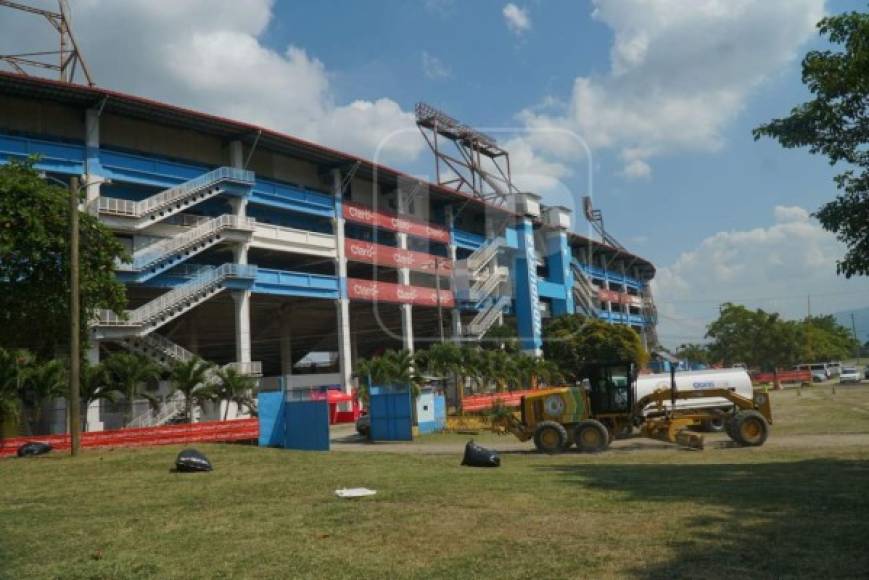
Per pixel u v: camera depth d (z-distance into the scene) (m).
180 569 6.57
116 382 28.41
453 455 21.67
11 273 22.64
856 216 10.38
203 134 41.00
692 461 17.02
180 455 15.98
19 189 22.20
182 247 35.84
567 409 22.11
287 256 46.06
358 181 49.97
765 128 11.16
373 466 16.19
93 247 24.36
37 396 25.48
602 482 11.95
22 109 34.06
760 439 20.73
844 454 16.66
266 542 7.59
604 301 68.38
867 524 7.52
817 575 5.76
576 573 6.02
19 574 6.53
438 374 41.19
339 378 46.94
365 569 6.37
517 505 9.50
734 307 91.38
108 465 17.17
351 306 49.91
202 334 51.62
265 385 46.41
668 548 6.77
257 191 41.59
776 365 89.69
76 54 37.06
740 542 6.92
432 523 8.34
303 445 26.50
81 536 8.20
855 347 138.12
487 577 6.00
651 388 25.50
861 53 8.99
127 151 37.66
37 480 14.67
